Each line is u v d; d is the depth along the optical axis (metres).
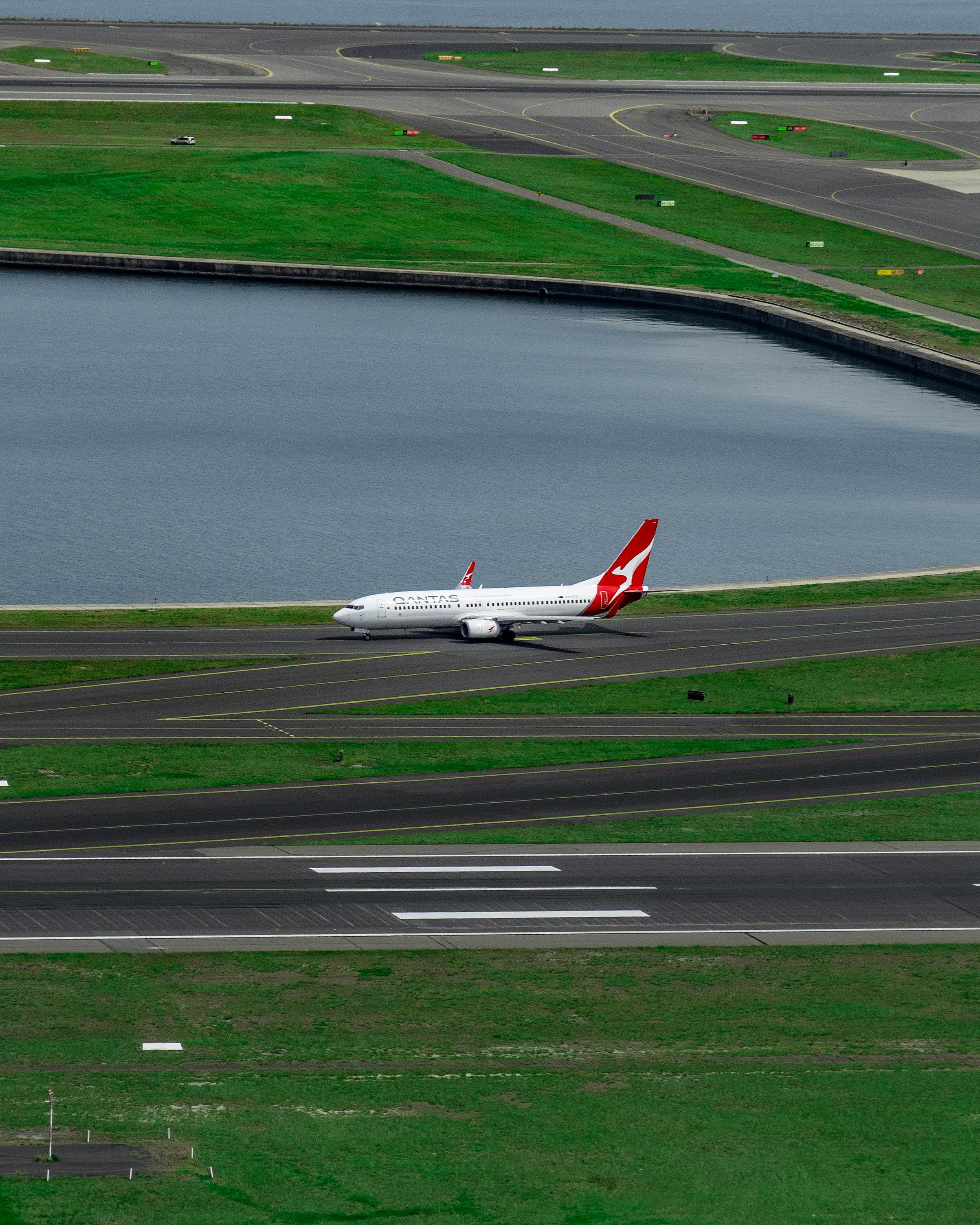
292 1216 199.88
